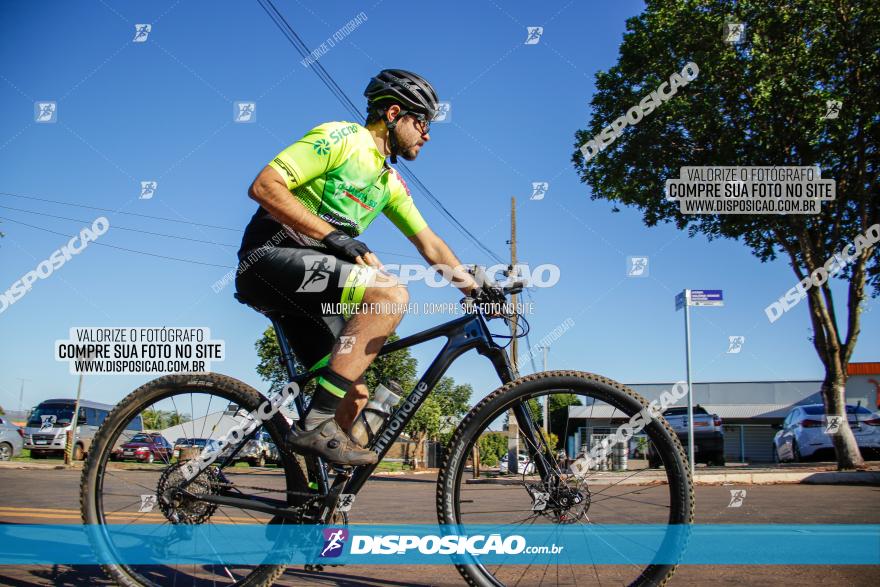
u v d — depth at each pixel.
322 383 2.23
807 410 13.52
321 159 2.21
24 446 21.33
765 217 10.41
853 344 10.77
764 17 9.63
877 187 10.89
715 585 2.44
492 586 2.27
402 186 2.59
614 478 2.28
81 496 2.36
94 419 22.66
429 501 6.43
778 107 9.80
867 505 5.32
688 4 10.14
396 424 2.34
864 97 9.76
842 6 9.70
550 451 2.32
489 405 2.30
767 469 11.05
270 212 2.17
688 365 8.28
